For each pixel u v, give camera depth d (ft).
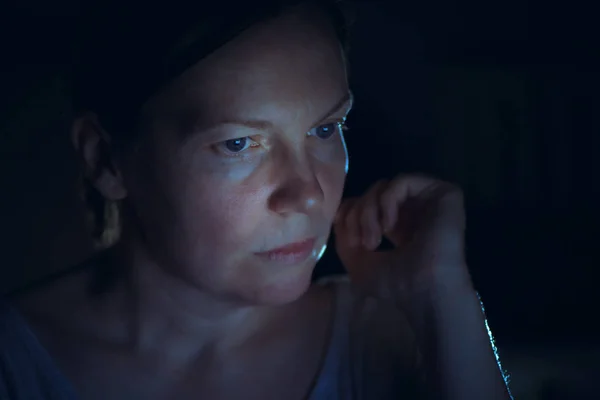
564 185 5.93
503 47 6.00
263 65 2.13
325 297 2.79
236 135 2.14
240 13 2.09
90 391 2.46
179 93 2.16
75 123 2.46
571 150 5.91
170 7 2.12
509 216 5.93
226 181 2.17
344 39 2.48
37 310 2.60
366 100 5.94
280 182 2.20
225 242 2.22
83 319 2.58
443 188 2.76
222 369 2.56
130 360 2.52
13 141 5.21
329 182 2.34
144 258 2.48
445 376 2.56
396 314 2.78
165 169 2.24
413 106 5.96
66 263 5.24
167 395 2.49
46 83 5.27
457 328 2.60
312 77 2.20
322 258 5.24
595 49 5.92
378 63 5.96
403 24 5.98
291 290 2.28
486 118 5.95
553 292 5.59
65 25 5.37
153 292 2.49
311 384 2.60
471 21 6.00
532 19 5.96
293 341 2.65
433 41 6.01
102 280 2.64
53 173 5.23
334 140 2.38
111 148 2.40
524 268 5.69
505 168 5.95
